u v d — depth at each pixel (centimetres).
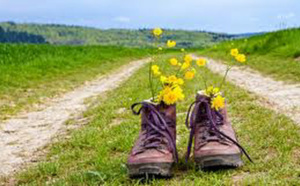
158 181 87
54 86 339
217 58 641
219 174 88
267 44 569
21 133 173
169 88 97
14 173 115
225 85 260
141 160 89
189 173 92
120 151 121
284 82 275
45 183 98
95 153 121
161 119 95
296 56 412
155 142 92
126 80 362
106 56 758
